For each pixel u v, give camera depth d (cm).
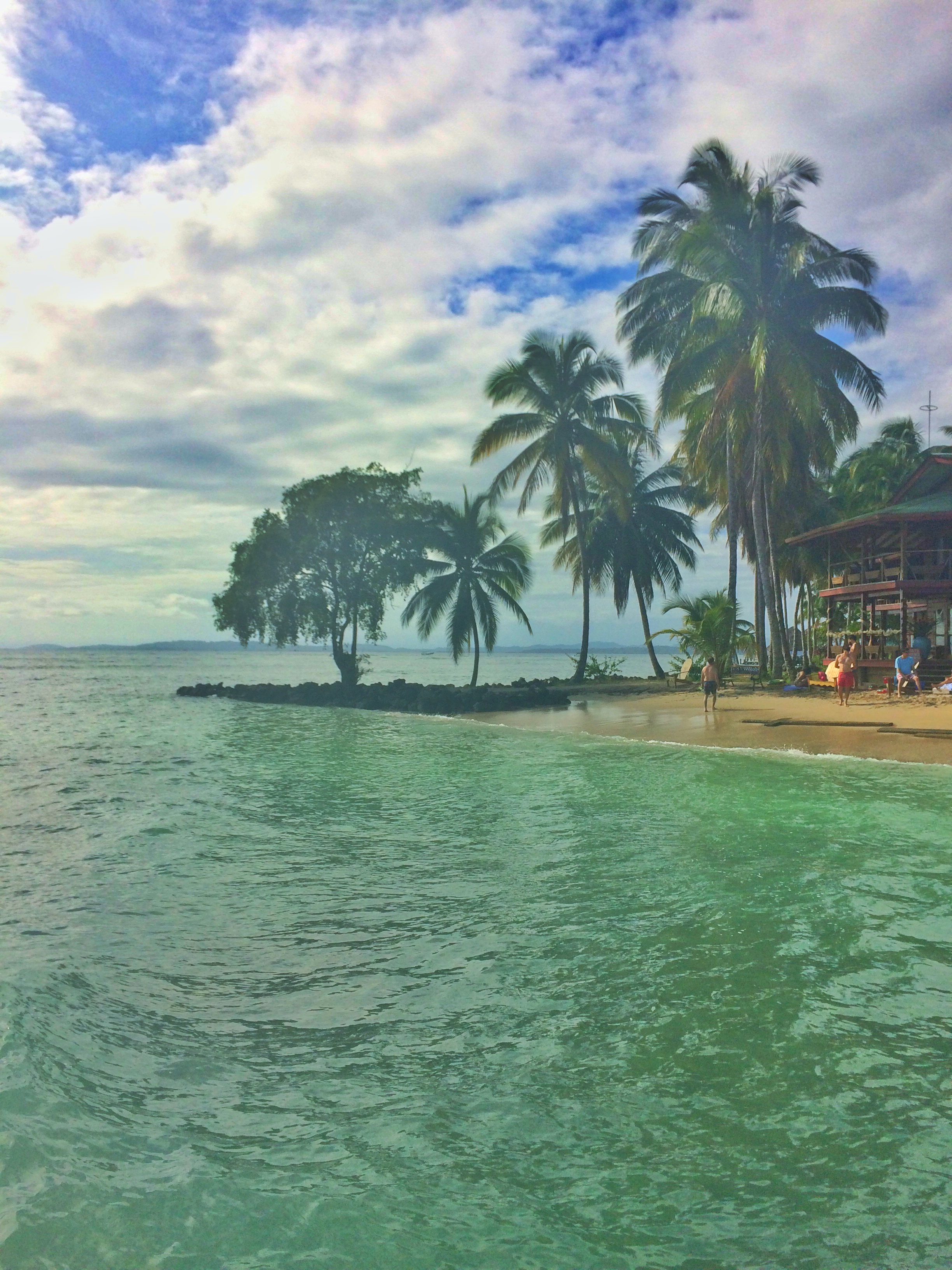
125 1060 502
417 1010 571
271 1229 354
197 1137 423
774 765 1605
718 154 3238
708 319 3359
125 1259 333
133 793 1489
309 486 4119
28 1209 362
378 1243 345
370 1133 427
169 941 712
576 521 3891
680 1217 361
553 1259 336
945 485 3158
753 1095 456
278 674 11325
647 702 2970
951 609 2989
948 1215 360
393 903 807
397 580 4059
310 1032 541
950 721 1975
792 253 2983
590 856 955
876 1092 456
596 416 3884
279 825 1178
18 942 710
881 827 1077
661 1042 517
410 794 1409
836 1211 363
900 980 602
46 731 2828
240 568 4272
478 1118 440
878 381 3206
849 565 3503
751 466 3728
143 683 8331
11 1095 452
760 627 3962
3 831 1163
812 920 727
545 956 660
